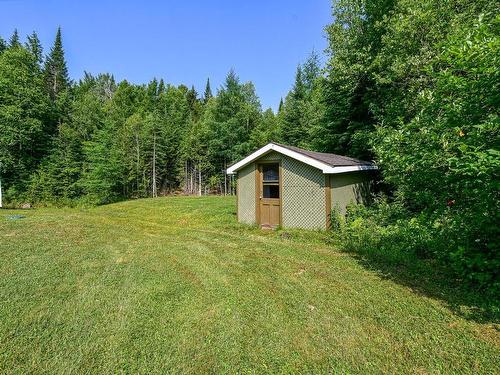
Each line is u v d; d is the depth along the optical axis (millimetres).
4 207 18031
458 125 3969
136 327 3059
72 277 4543
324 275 4629
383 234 6520
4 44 24172
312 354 2617
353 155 12930
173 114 35625
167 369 2428
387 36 9578
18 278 4461
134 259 5605
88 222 10344
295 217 8852
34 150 20844
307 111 23250
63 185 21172
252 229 9148
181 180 30578
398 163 4633
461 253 4141
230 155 26969
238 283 4324
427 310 3367
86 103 26625
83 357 2572
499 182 3281
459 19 7734
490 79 3416
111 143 24203
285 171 9039
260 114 30203
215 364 2492
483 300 3564
